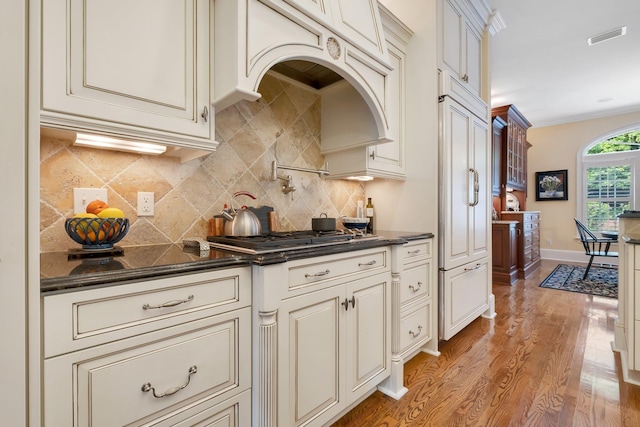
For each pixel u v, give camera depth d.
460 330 2.50
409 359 2.08
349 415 1.51
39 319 0.66
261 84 1.82
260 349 1.08
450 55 2.36
